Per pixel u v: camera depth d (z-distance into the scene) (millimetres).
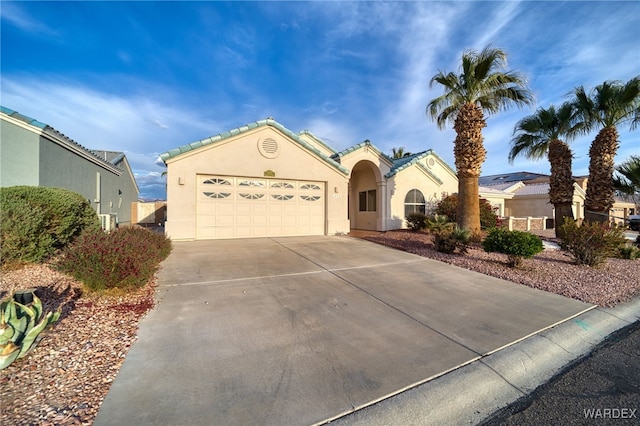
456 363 3256
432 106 11867
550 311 4879
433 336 3893
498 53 10211
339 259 8516
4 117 8594
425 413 2533
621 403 2725
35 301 3385
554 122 13836
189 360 3127
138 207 23578
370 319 4402
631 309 5164
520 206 26766
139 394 2545
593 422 2467
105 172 15219
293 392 2658
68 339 3416
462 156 11109
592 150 12914
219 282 6043
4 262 5793
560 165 13734
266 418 2326
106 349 3266
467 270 7566
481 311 4820
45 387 2564
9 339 2771
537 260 8688
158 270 6773
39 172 9023
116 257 4820
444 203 15969
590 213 12883
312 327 4062
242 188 12258
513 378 3119
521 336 3955
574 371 3301
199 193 11555
